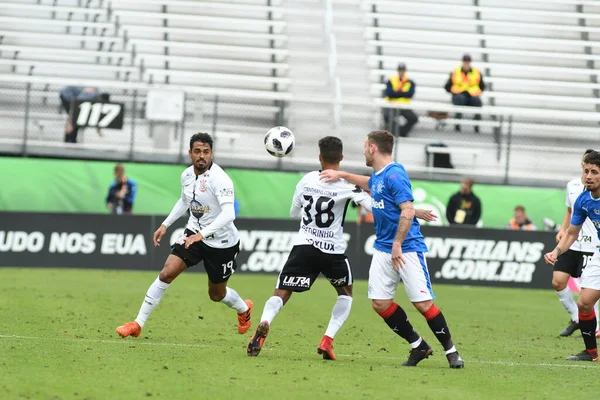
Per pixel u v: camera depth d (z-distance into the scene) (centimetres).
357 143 6838
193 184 2722
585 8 8406
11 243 5538
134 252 5619
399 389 2041
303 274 2506
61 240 5575
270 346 2756
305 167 6625
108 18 7606
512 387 2138
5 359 2230
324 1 8150
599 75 7906
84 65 7175
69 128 6288
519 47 8062
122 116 6272
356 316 3794
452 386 2116
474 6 8338
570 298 3425
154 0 7788
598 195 2653
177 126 6438
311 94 7344
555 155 7038
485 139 6912
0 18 7375
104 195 6134
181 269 2764
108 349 2484
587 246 3394
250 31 7825
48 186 6097
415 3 8269
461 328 3528
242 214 6212
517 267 5697
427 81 7656
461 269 5703
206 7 7862
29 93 6188
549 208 6334
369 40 7912
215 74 7262
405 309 4200
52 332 2830
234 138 6712
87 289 4378
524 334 3434
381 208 2381
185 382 2009
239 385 2000
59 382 1956
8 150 6281
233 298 2875
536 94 7706
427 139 6750
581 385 2212
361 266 5712
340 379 2142
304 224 2519
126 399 1808
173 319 3372
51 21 7425
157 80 7238
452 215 5822
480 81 6838
